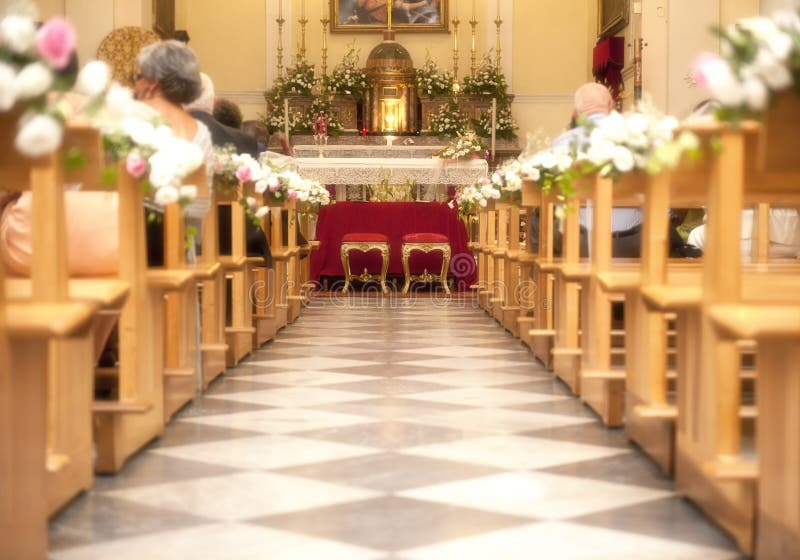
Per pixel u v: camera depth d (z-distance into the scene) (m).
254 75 15.38
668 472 3.18
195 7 15.34
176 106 4.71
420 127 14.78
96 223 3.57
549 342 5.46
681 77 11.56
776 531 2.28
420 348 6.42
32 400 2.33
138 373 3.27
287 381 5.11
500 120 14.61
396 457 3.48
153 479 3.18
